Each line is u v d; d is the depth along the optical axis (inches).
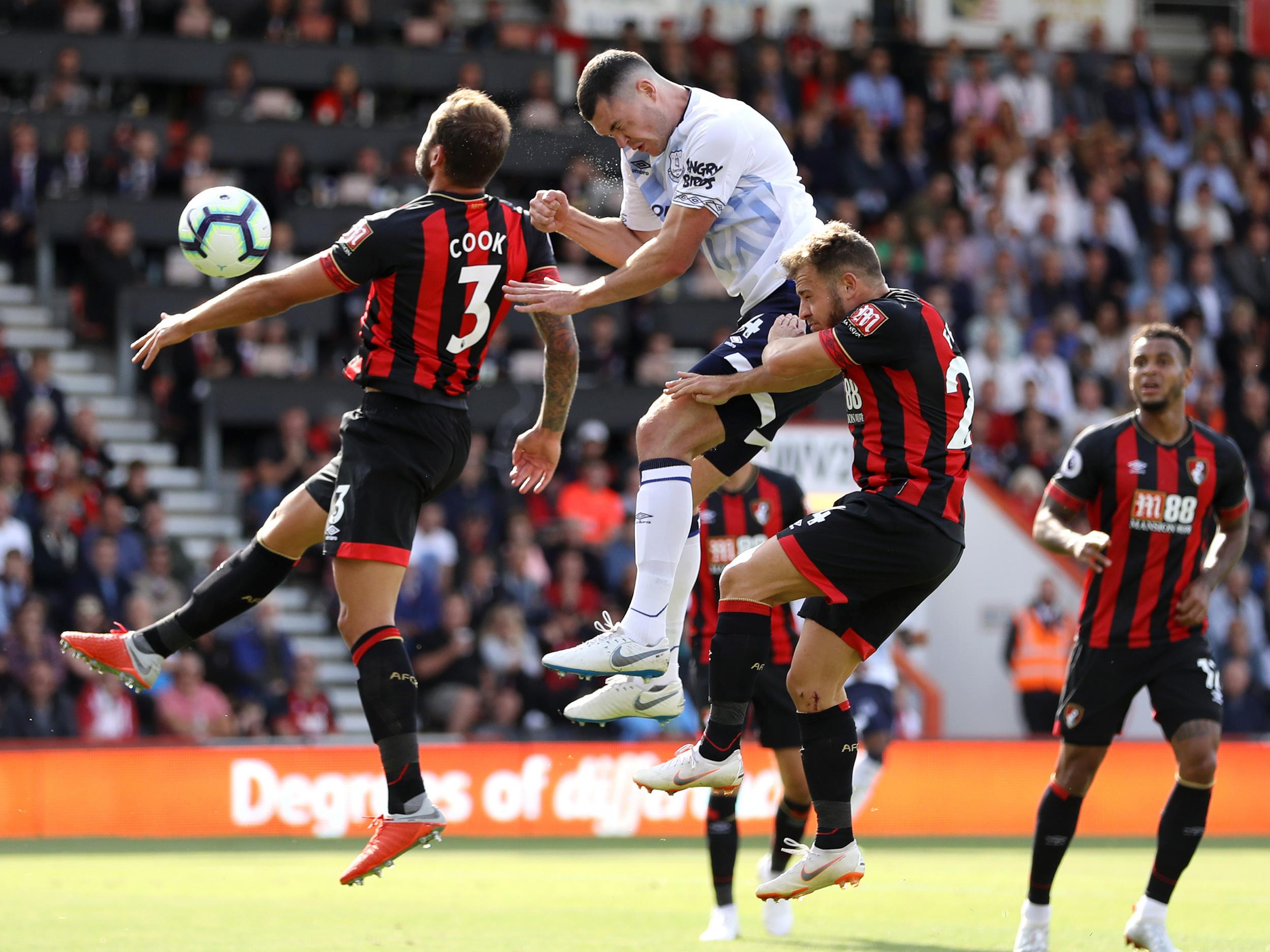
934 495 737.6
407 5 2719.0
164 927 983.0
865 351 724.0
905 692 1827.0
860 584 740.0
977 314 2418.8
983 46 3068.4
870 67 2748.5
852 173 2573.8
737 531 1060.5
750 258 762.8
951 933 989.2
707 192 738.2
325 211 2285.9
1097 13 3127.5
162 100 2512.3
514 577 1913.1
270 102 2458.2
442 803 1600.6
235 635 1804.9
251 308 732.7
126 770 1569.9
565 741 1681.8
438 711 1787.6
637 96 744.3
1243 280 2659.9
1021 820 1673.2
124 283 2207.2
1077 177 2669.8
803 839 1111.0
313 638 2031.3
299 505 792.9
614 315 2340.1
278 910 1071.6
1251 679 2042.3
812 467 1673.2
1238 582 2070.6
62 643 799.7
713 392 739.4
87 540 1802.4
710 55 2672.2
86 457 1963.6
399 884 1234.6
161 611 1818.4
